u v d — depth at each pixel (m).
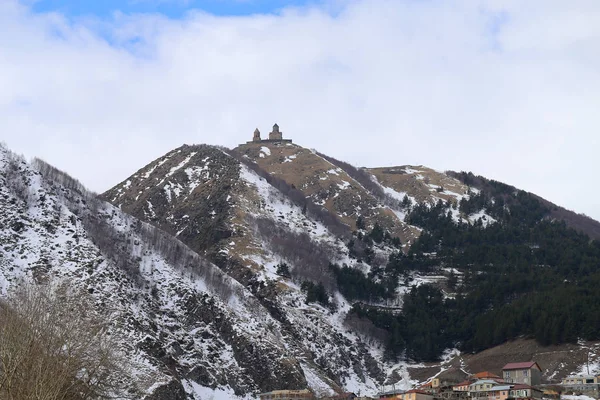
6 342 119.69
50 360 121.44
